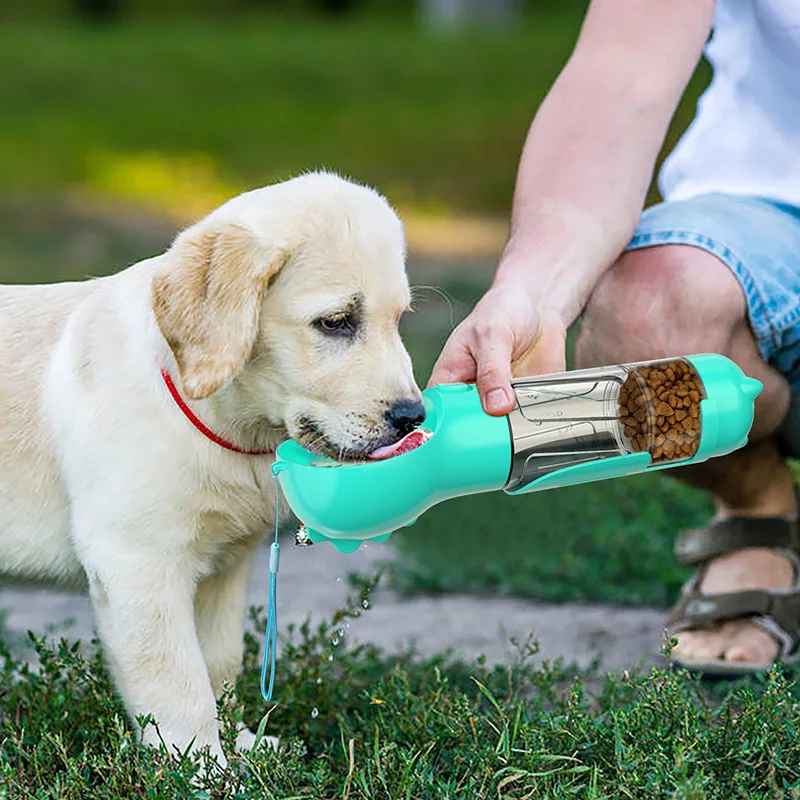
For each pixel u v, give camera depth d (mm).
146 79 35719
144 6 53844
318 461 5184
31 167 26031
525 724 5180
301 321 5355
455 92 35438
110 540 5445
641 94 6098
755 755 5027
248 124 31188
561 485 5047
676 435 5055
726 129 6578
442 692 5703
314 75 37188
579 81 6168
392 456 4926
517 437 4867
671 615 6812
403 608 8086
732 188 6512
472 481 4871
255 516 5672
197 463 5441
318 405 5352
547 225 5789
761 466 6617
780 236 6121
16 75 35031
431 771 5098
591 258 5766
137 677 5473
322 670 6113
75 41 40844
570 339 12508
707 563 6738
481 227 23250
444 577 8438
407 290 5512
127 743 5137
